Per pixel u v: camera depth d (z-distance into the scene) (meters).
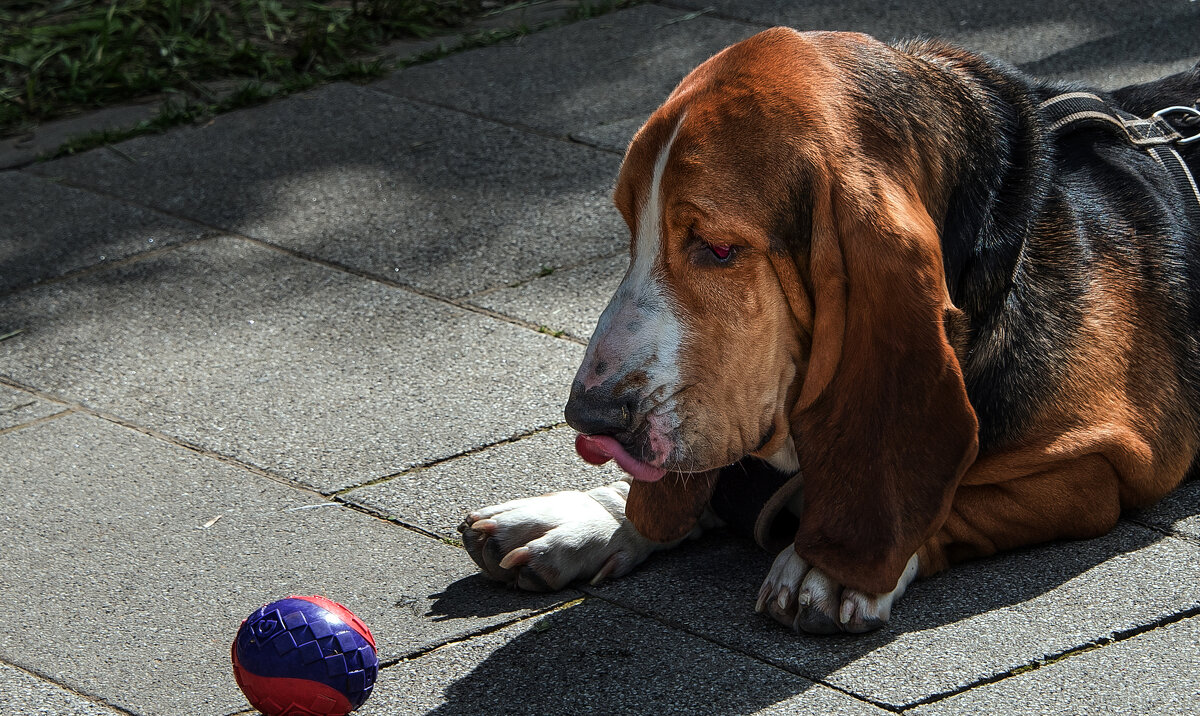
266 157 7.17
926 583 3.83
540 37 8.59
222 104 7.82
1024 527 3.87
